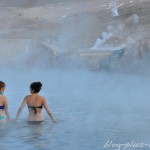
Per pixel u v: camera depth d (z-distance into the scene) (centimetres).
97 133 733
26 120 871
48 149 618
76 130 764
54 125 817
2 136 710
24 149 616
